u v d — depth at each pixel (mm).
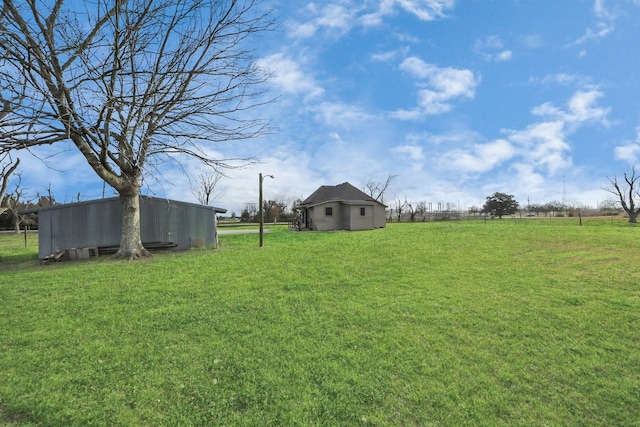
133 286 6664
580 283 6590
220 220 50938
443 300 5523
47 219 12227
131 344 3885
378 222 26031
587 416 2555
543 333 4121
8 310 5191
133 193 10805
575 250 10789
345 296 5832
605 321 4516
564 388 2922
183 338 4059
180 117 9805
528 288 6250
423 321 4559
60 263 10234
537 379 3064
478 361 3412
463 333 4137
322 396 2803
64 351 3695
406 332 4176
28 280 7367
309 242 14625
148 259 10312
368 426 2430
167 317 4797
